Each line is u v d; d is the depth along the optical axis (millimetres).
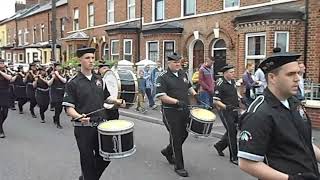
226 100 7504
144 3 21703
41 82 12539
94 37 26781
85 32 28203
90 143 5316
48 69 15133
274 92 2736
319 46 12969
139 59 21969
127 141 5059
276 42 13531
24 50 41156
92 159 5359
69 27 31234
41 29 38438
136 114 13812
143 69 15609
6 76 10031
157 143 9422
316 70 13047
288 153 2664
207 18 17469
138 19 22250
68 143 9383
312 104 10695
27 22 42031
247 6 15414
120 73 8930
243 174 6824
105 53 25484
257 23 14031
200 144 9312
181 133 6820
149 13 21344
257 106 2723
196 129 6738
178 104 6598
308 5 13141
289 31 13445
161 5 20719
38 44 38406
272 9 13719
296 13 13328
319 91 11375
